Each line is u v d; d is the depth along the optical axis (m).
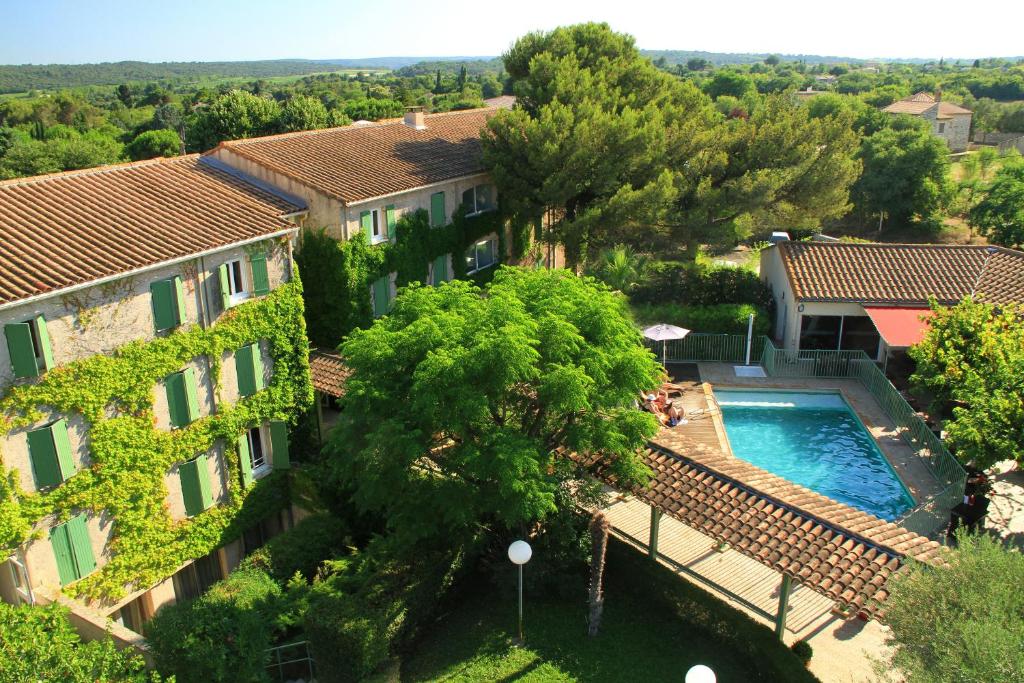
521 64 52.50
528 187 43.53
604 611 24.12
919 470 32.12
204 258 25.53
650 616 23.81
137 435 24.31
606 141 42.94
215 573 29.00
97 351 22.75
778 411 38.50
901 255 43.25
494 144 44.56
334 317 36.91
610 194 45.03
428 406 20.00
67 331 21.84
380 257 37.88
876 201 74.44
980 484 28.22
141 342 23.97
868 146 75.75
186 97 196.00
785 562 20.97
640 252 47.78
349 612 21.50
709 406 37.41
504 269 25.88
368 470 21.47
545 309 22.53
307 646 22.11
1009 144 115.81
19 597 22.84
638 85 50.84
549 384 20.31
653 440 26.58
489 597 25.22
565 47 50.91
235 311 26.95
